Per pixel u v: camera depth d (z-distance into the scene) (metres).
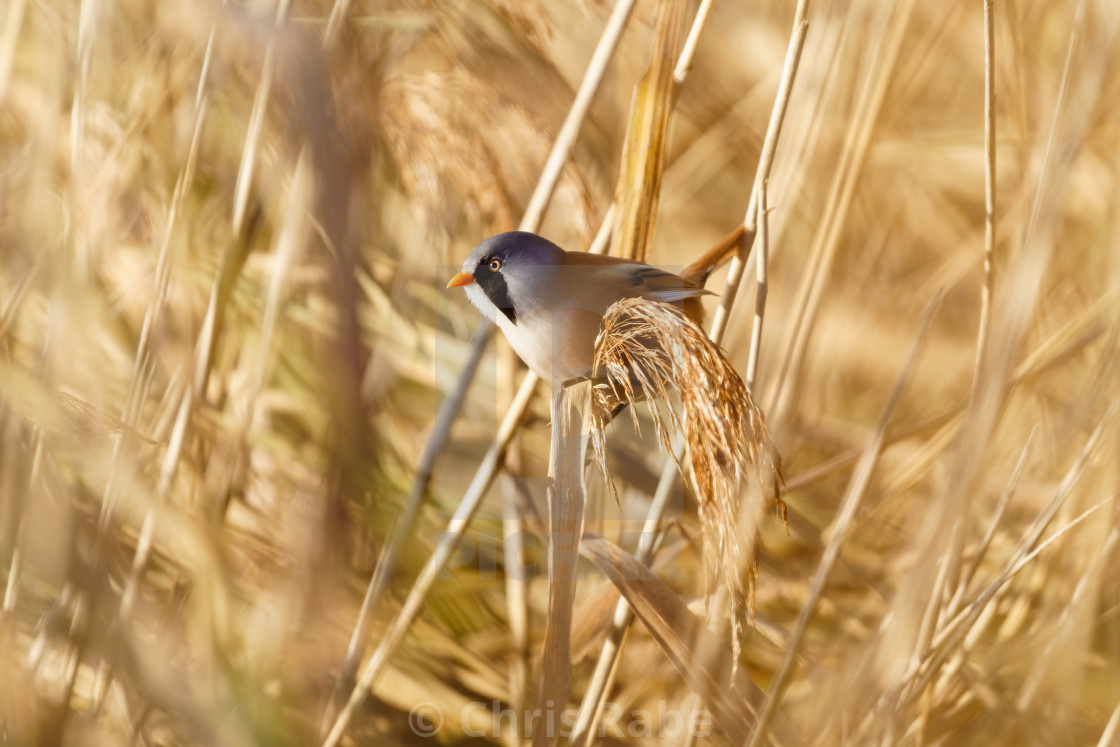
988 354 5.27
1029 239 5.03
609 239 5.64
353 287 3.99
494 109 6.18
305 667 4.69
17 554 4.95
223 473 5.93
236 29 5.11
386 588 5.34
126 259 6.76
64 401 5.10
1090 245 7.98
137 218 7.07
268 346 5.80
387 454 6.48
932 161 10.05
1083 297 7.97
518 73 6.89
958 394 9.08
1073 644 5.35
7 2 6.37
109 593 4.95
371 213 7.02
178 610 5.41
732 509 4.25
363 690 5.16
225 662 4.81
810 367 8.49
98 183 6.12
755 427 4.30
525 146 6.29
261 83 5.39
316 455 6.05
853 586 7.21
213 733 4.65
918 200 10.05
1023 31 9.02
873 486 7.89
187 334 5.89
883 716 4.99
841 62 7.38
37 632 5.16
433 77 6.12
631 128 5.38
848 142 6.17
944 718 5.74
